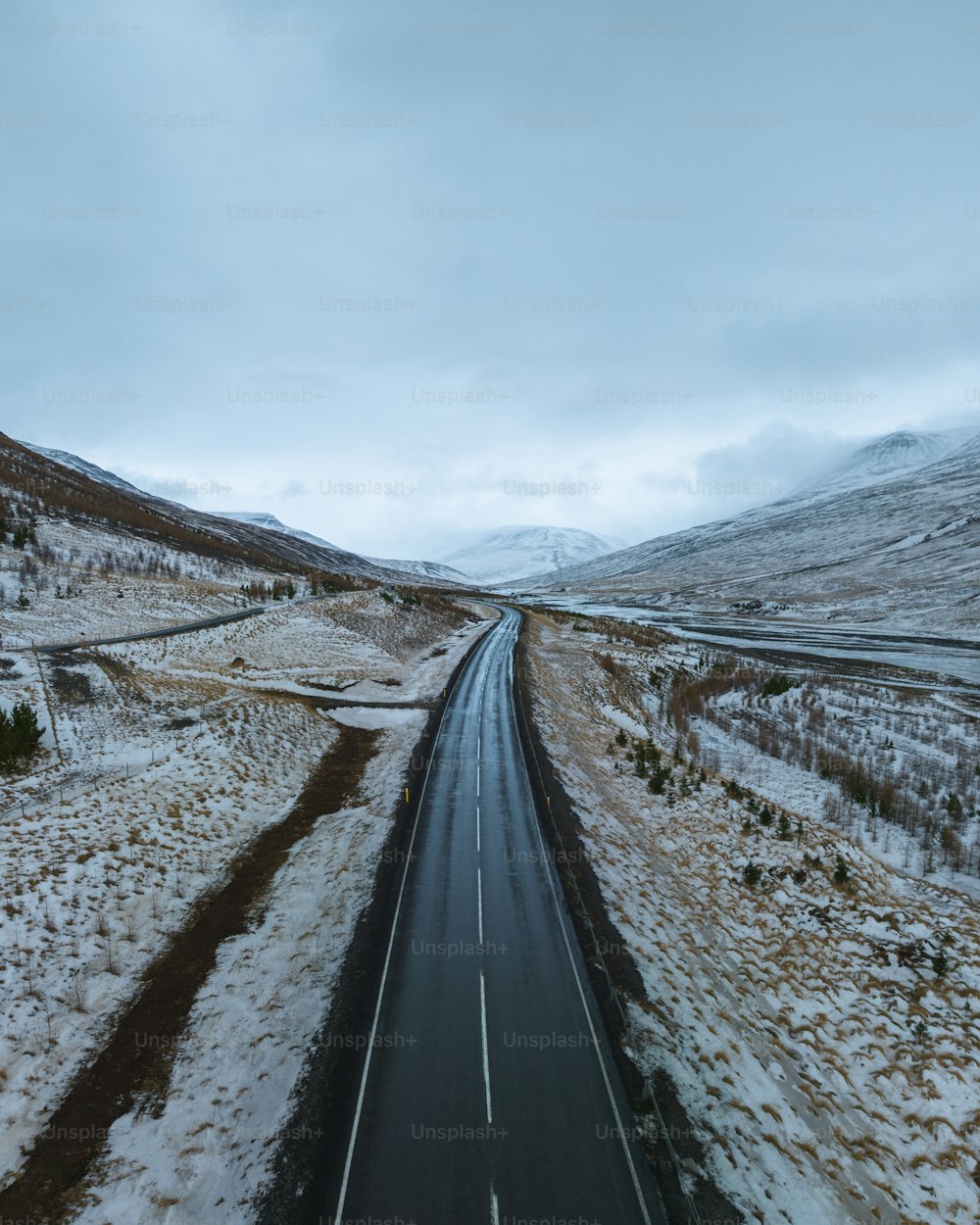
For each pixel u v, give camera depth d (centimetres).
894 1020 1439
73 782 2034
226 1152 984
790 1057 1302
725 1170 1007
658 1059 1205
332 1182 946
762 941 1720
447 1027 1254
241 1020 1236
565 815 2272
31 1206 873
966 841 2427
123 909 1485
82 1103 1028
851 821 2597
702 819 2442
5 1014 1130
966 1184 1069
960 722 4122
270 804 2236
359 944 1493
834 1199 999
